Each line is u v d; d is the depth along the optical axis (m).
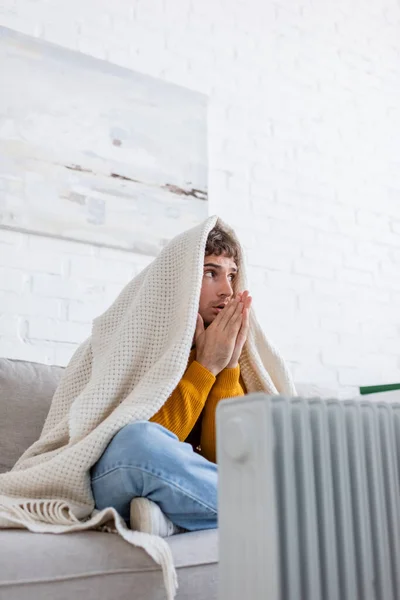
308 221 2.63
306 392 1.93
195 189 2.33
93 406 1.29
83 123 2.15
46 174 2.05
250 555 0.72
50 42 2.15
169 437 1.12
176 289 1.47
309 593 0.78
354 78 2.93
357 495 0.89
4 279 1.95
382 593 0.88
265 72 2.66
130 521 1.10
